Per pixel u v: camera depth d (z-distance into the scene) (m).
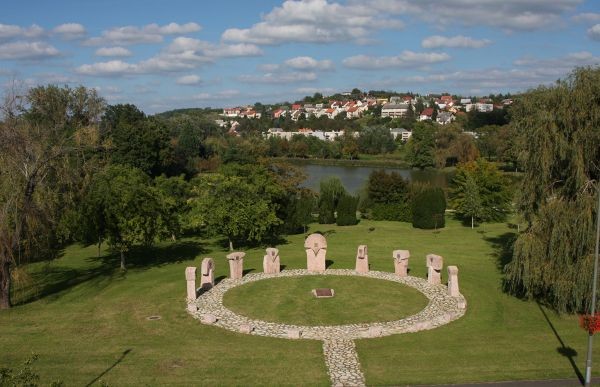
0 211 26.64
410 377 18.56
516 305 27.22
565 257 24.44
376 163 128.38
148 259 40.00
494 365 19.55
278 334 23.39
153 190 37.38
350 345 21.88
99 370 19.34
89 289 31.28
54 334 23.39
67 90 54.56
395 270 34.00
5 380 14.81
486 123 149.12
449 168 109.69
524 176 27.34
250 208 41.19
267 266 34.66
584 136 24.44
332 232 51.91
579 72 25.42
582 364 19.59
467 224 55.97
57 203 32.19
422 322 24.19
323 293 29.45
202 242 46.75
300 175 59.09
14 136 27.30
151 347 21.72
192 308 26.83
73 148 31.05
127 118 87.12
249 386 17.97
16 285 30.20
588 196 24.16
